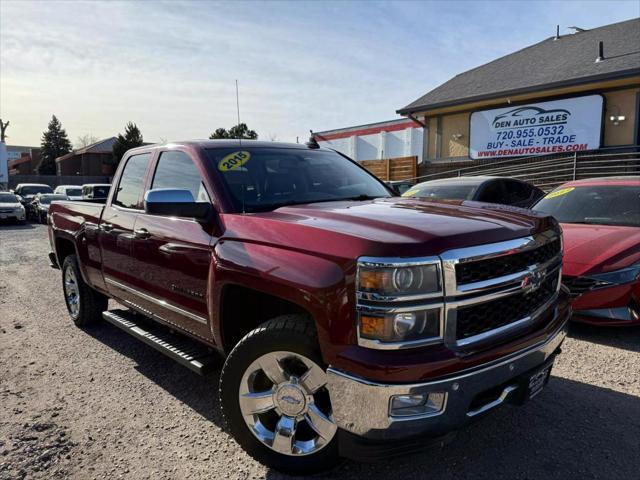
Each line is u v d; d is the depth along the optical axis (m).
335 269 2.27
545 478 2.62
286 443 2.58
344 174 4.01
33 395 3.70
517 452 2.86
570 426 3.12
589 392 3.57
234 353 2.72
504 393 2.41
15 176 42.50
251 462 2.81
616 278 4.50
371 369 2.12
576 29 18.47
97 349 4.70
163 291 3.51
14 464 2.80
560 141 14.32
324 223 2.56
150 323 4.14
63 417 3.35
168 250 3.37
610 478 2.60
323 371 2.38
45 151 82.00
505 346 2.37
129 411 3.44
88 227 4.68
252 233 2.76
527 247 2.52
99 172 55.91
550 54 16.61
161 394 3.71
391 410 2.14
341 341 2.23
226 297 2.90
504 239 2.42
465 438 3.01
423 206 3.03
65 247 5.64
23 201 25.23
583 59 14.55
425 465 2.75
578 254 4.83
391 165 18.84
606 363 4.06
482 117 15.89
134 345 4.80
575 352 4.30
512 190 9.08
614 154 12.84
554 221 3.02
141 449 2.96
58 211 5.54
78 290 5.22
